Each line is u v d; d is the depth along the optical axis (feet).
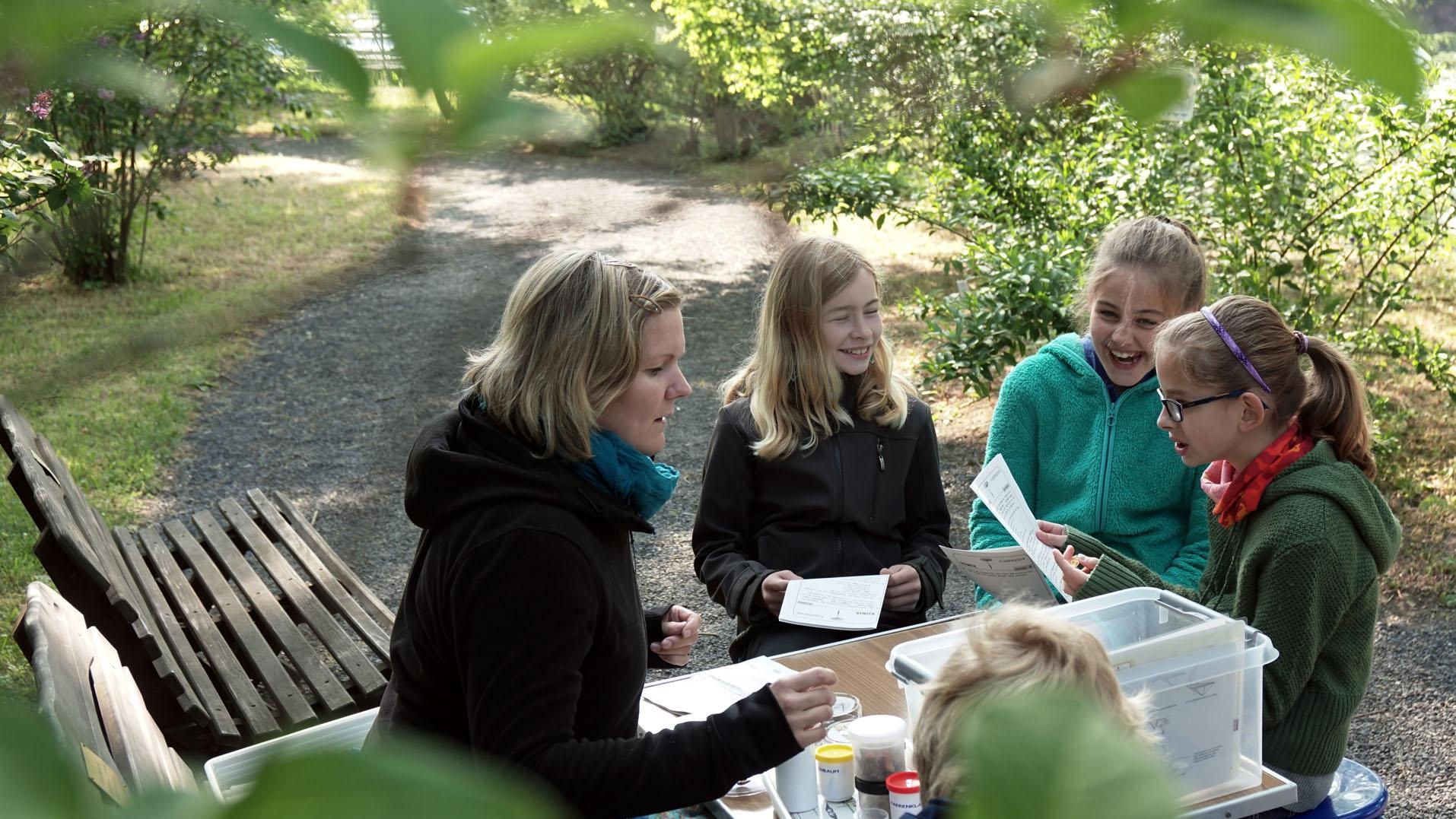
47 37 0.74
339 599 12.73
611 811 5.32
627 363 5.71
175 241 19.30
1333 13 0.74
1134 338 9.46
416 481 5.60
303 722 10.37
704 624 16.01
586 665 5.78
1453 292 25.02
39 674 5.90
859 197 18.12
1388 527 7.30
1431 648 14.33
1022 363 10.26
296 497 19.49
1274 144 17.74
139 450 21.44
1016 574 8.70
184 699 9.95
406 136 0.75
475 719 5.36
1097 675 4.40
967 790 0.69
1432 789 11.83
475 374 5.88
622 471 5.85
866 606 9.08
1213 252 19.56
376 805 0.60
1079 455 9.88
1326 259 21.25
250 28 0.74
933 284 29.96
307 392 24.54
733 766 5.41
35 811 0.58
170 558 13.70
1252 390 7.26
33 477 10.00
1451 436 19.53
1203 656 5.90
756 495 10.18
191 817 0.62
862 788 6.19
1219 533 7.88
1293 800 6.14
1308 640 6.99
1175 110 0.86
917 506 10.41
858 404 10.11
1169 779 0.68
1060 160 19.44
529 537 5.36
